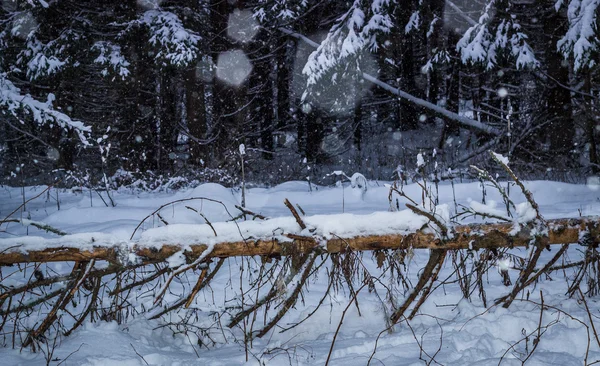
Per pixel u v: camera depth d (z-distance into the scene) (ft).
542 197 32.89
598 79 55.93
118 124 65.36
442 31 67.87
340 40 47.88
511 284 15.84
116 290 13.20
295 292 13.03
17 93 35.47
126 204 33.27
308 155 68.95
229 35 59.06
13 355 11.66
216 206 25.67
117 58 55.36
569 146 49.90
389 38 52.29
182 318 13.67
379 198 34.27
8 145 68.90
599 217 13.14
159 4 56.54
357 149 75.15
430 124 80.23
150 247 12.62
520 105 67.26
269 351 11.43
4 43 52.70
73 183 45.96
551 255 19.21
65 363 10.93
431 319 13.52
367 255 20.71
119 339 12.22
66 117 34.17
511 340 11.72
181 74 59.57
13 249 12.40
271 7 58.65
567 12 43.39
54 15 53.67
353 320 13.89
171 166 63.21
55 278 12.62
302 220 12.88
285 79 77.05
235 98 60.90
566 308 13.26
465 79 82.58
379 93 86.22
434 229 12.79
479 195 33.47
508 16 44.73
